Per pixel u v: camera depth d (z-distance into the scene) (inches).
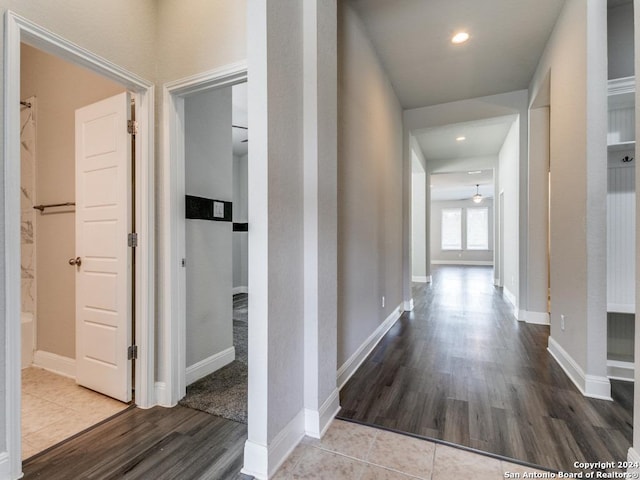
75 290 100.0
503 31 118.0
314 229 70.1
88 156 91.2
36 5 61.9
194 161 99.4
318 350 70.4
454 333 146.6
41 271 108.5
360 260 112.1
